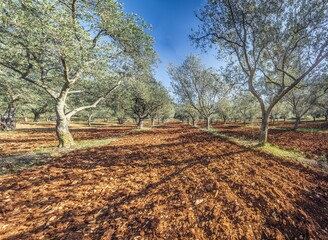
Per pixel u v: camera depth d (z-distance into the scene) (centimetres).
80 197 355
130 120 7212
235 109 3403
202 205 327
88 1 691
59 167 543
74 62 666
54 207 315
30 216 286
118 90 1426
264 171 509
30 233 246
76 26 571
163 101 2370
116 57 893
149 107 2400
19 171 500
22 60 675
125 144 1016
